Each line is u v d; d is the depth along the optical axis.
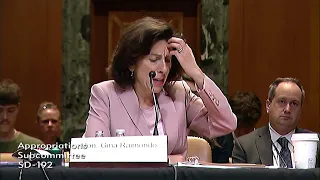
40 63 17.33
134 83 7.71
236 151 10.06
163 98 7.79
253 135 10.11
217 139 11.48
